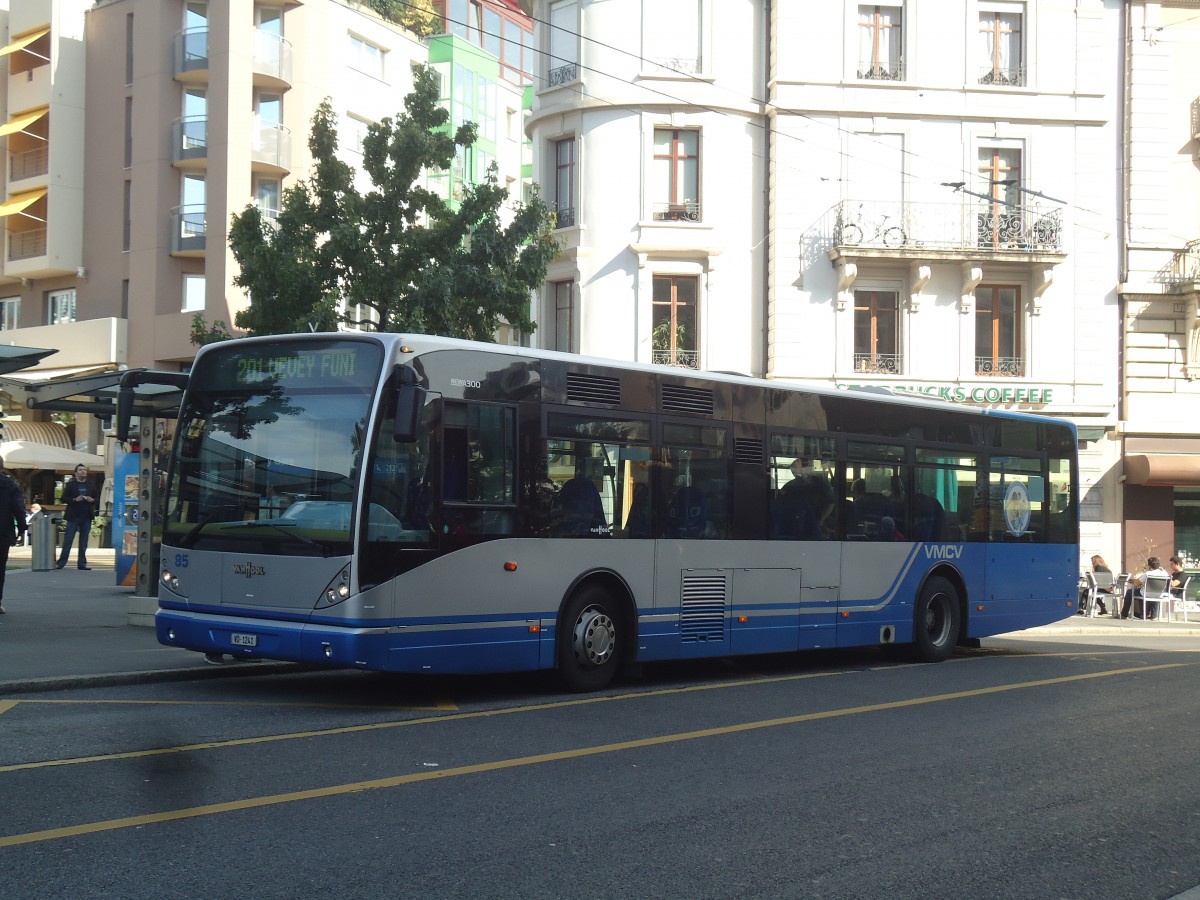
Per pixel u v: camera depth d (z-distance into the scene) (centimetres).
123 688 1149
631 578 1264
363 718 1024
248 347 1148
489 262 2072
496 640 1134
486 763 849
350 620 1038
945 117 3200
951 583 1691
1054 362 3234
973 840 697
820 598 1483
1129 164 3278
